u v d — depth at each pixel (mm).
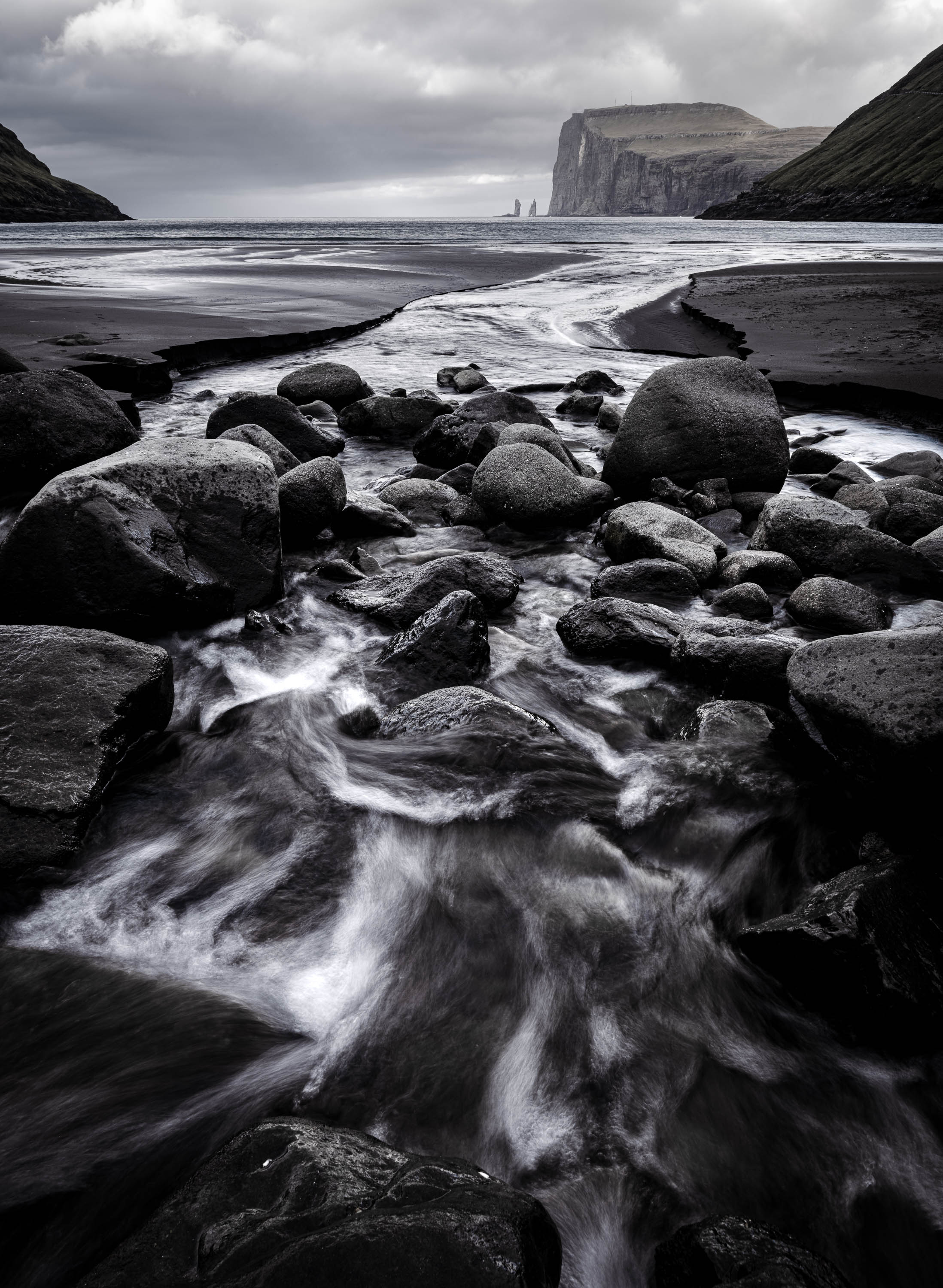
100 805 2891
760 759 3271
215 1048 2121
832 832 2908
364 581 5004
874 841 2738
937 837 2576
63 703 3012
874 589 4918
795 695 2928
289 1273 1327
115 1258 1468
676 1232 1676
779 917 2426
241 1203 1545
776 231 76188
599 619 4230
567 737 3543
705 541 5340
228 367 12898
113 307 16812
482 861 2861
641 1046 2229
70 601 3990
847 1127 2033
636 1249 1763
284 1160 1627
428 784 3172
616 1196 1858
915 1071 2145
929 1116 2059
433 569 4676
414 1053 2180
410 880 2773
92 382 6625
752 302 19031
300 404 9938
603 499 6223
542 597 5027
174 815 2996
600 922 2639
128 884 2666
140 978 2328
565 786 3184
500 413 8094
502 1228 1399
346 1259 1336
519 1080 2117
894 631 2975
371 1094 2049
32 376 6309
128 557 3994
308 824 2992
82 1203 1751
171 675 3510
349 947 2504
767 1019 2295
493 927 2611
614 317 18562
